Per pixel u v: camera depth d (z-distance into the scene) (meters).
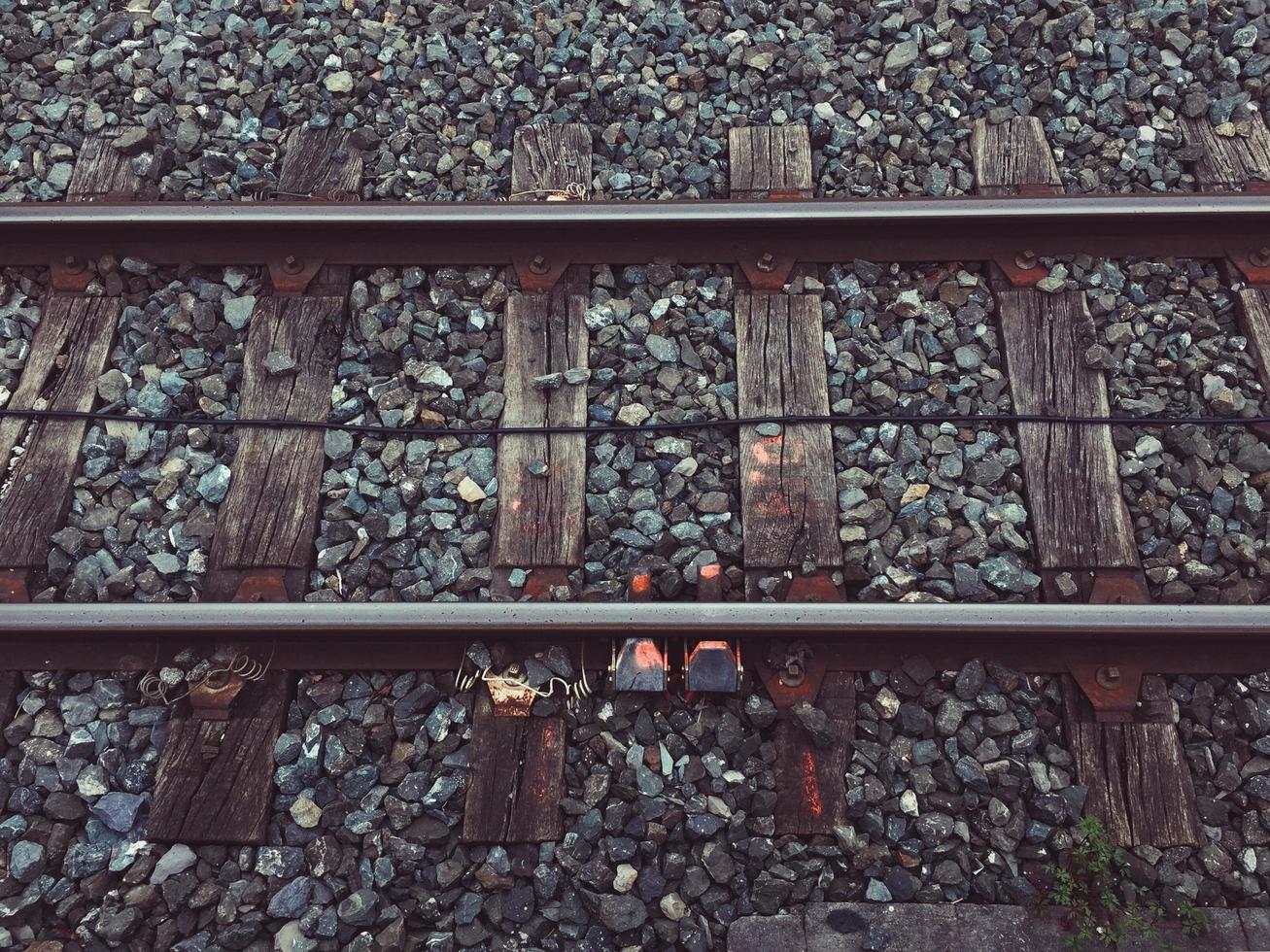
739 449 3.28
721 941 2.71
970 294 3.54
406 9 4.12
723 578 3.09
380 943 2.67
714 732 2.91
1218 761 2.88
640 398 3.37
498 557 3.12
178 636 2.94
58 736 2.91
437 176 3.79
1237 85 3.96
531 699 2.89
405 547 3.13
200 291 3.55
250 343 3.45
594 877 2.72
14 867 2.72
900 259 3.58
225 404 3.38
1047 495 3.20
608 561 3.12
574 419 3.33
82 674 2.97
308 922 2.69
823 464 3.24
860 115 3.89
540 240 3.59
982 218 3.51
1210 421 3.30
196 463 3.28
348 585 3.09
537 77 3.98
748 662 2.96
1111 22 4.07
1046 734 2.93
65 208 3.53
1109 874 2.73
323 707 2.93
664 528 3.17
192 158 3.84
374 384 3.39
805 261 3.58
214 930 2.71
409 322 3.50
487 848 2.79
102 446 3.30
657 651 2.92
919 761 2.87
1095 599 3.06
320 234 3.57
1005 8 4.07
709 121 3.90
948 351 3.45
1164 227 3.58
